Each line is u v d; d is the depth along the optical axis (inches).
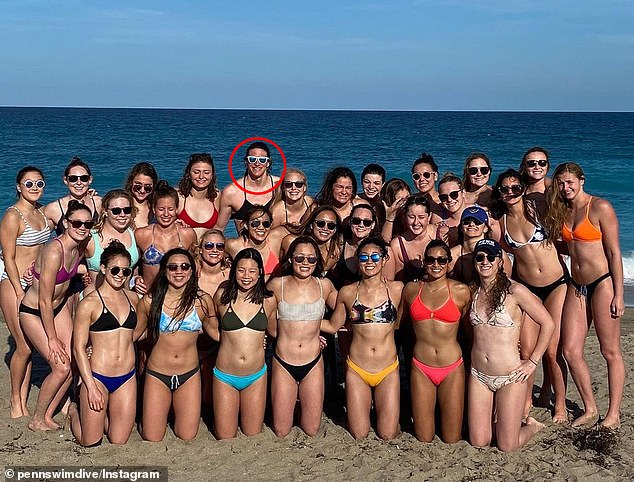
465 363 271.0
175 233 286.0
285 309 257.0
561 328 273.3
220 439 260.8
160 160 1641.2
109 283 246.4
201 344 277.0
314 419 263.3
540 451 251.6
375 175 321.1
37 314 265.1
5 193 1037.8
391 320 255.8
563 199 259.4
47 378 263.4
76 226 255.0
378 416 261.7
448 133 3021.7
